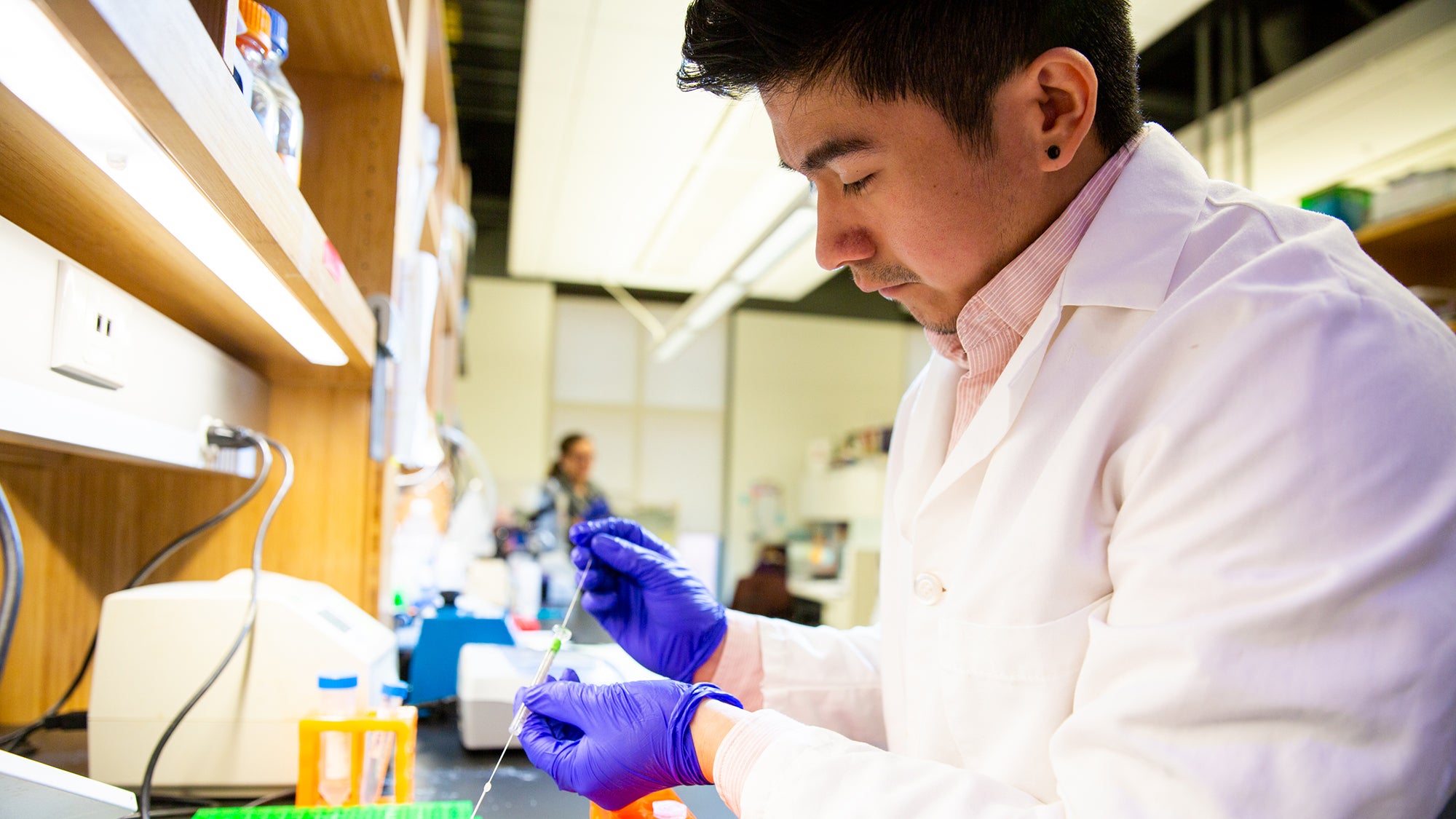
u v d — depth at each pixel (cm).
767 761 71
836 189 79
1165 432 66
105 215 71
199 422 105
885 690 106
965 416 99
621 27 351
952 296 86
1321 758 54
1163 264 80
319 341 112
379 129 142
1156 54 447
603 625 119
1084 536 74
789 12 70
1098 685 64
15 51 44
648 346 834
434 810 91
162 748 97
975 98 72
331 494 137
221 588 111
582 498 591
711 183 498
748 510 825
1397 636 55
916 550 92
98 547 128
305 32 128
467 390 775
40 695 125
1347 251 73
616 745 82
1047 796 73
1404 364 62
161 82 47
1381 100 358
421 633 153
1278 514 59
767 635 115
